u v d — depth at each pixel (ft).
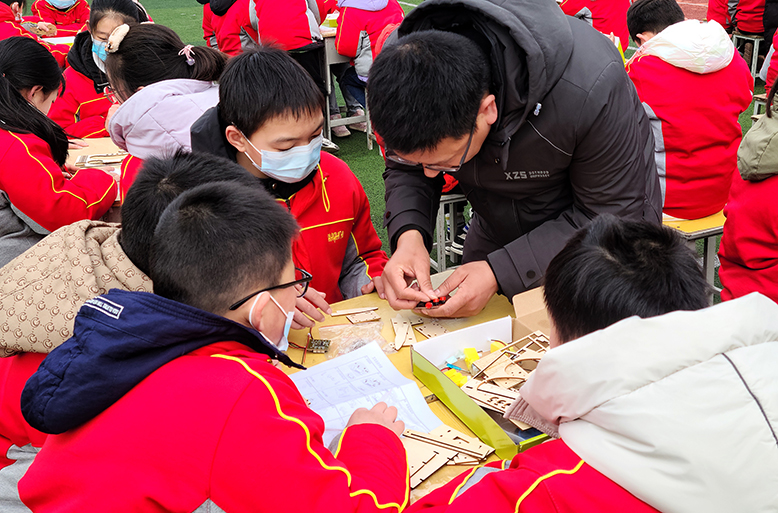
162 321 3.04
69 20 21.61
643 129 5.78
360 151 18.39
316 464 2.98
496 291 5.68
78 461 3.06
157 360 3.08
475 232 7.30
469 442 4.08
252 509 2.91
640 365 2.49
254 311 3.30
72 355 3.05
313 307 5.44
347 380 4.78
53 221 7.83
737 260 6.66
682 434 2.38
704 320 2.51
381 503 3.14
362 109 20.13
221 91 5.66
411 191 6.38
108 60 7.73
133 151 7.47
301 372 4.92
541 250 5.42
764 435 2.37
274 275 3.42
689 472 2.37
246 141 5.70
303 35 16.22
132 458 2.95
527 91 4.59
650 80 8.65
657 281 2.80
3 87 7.59
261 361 3.26
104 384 3.00
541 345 4.80
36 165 7.57
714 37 8.27
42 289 4.00
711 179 8.87
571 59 4.78
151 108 7.14
